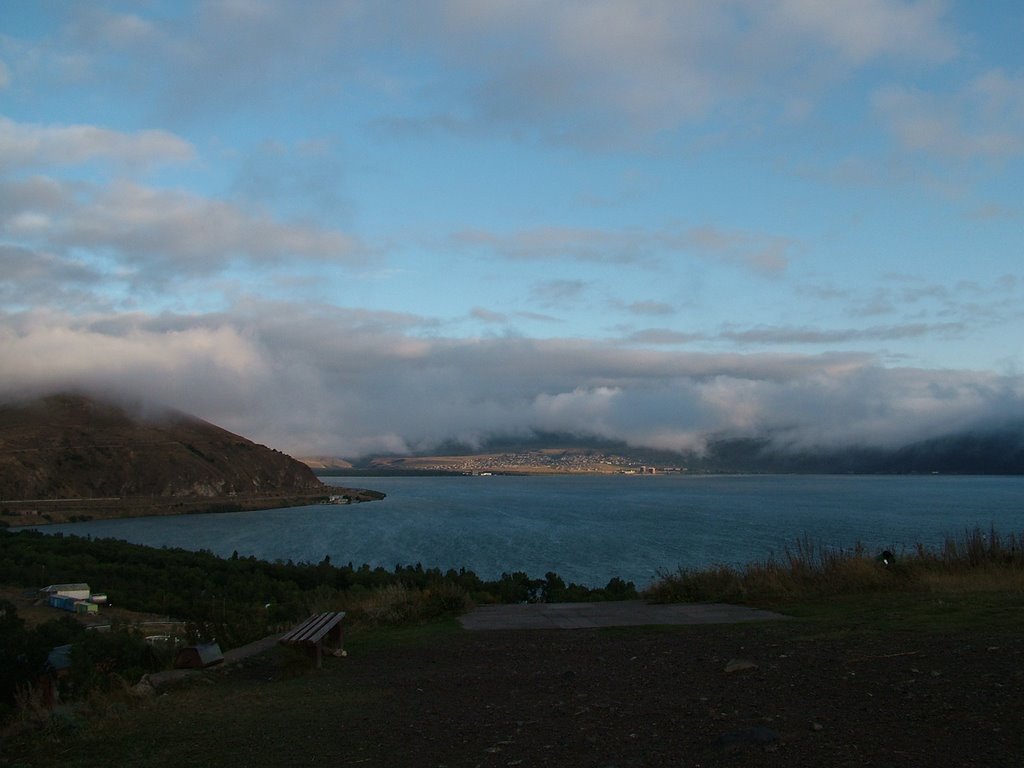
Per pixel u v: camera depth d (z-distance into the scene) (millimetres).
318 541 97750
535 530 100562
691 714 5617
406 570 45531
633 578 54000
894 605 10750
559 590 19672
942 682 5949
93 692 8141
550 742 5219
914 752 4398
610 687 6852
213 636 11617
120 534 115188
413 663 9039
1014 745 4402
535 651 9258
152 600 44531
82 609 43312
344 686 7887
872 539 69125
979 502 149875
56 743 6246
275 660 9617
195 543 100250
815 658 7316
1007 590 11414
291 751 5531
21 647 16766
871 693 5820
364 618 12703
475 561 68938
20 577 54438
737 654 7906
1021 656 6672
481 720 6023
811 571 13438
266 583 45312
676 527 99438
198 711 7043
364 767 5031
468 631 11039
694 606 12555
